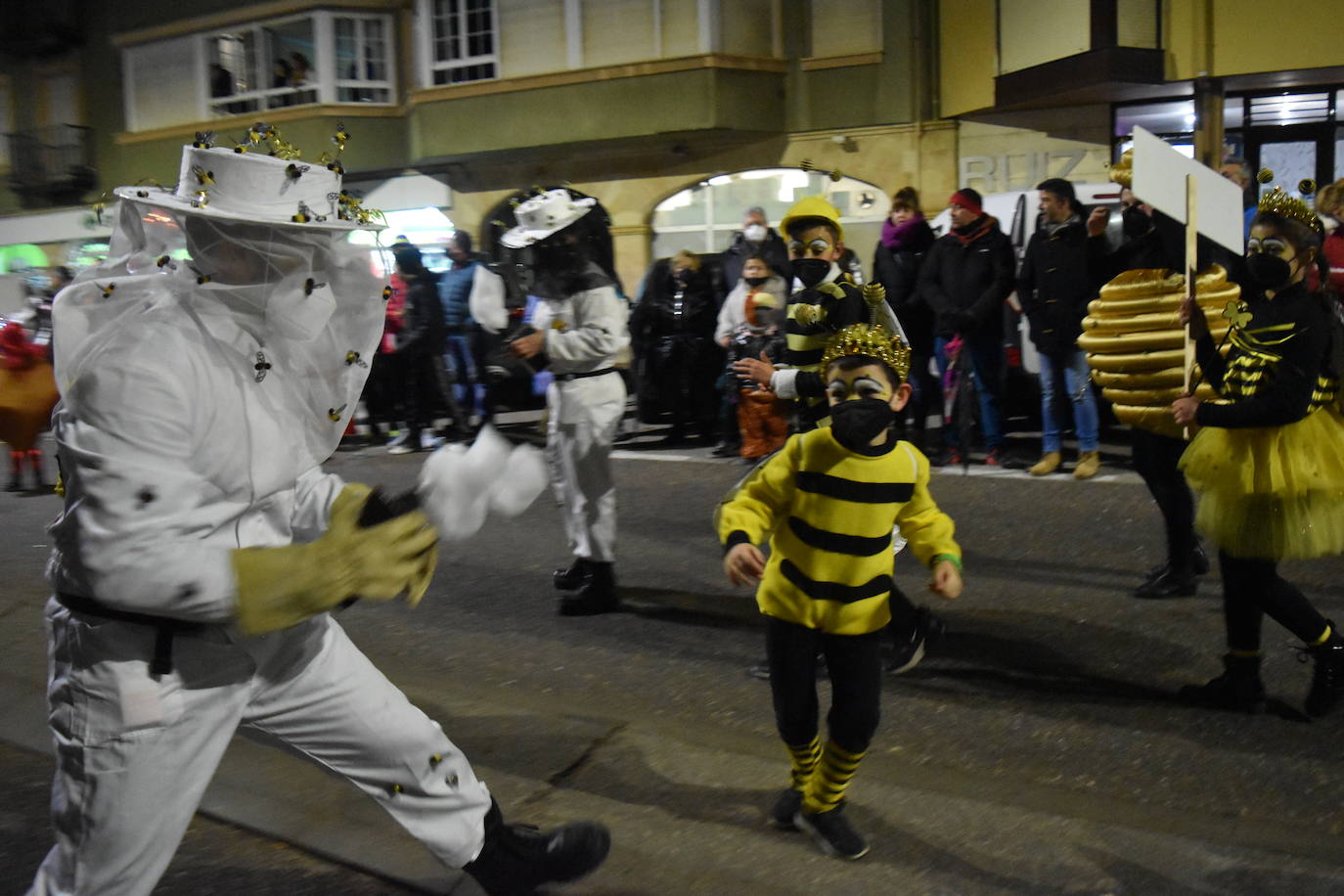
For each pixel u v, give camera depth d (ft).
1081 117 50.85
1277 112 48.37
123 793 7.46
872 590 10.73
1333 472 13.12
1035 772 12.93
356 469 33.47
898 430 31.55
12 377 31.81
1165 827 11.62
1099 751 13.38
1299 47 44.42
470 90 59.57
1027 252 27.02
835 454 10.69
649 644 17.72
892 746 13.67
